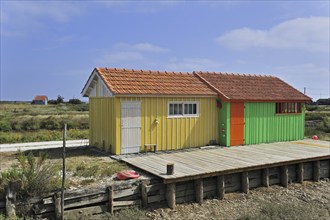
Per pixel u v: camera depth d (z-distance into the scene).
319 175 11.89
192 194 8.82
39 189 7.08
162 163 10.05
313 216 8.41
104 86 12.73
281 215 8.19
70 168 9.48
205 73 16.20
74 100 76.00
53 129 26.14
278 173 10.88
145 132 12.44
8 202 6.69
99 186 7.61
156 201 8.27
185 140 13.45
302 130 16.89
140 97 12.27
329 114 33.25
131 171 8.67
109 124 12.36
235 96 14.18
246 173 9.73
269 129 15.48
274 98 15.38
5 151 13.03
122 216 7.29
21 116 32.28
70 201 7.19
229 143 14.09
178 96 13.01
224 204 8.88
